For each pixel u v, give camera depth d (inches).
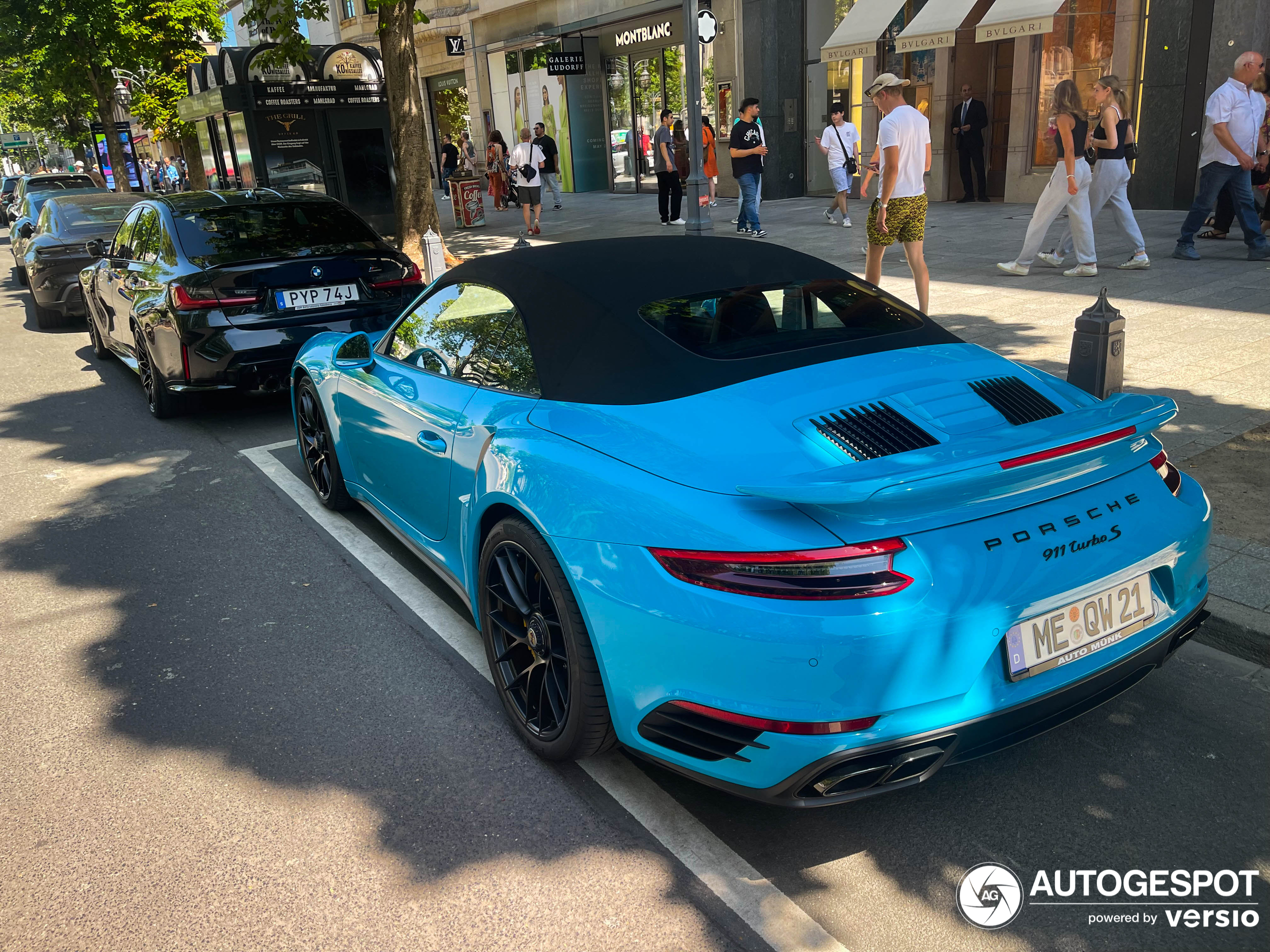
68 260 447.2
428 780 112.9
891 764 83.4
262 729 125.4
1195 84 490.0
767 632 81.6
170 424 283.6
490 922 90.8
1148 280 343.3
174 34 914.1
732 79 757.9
